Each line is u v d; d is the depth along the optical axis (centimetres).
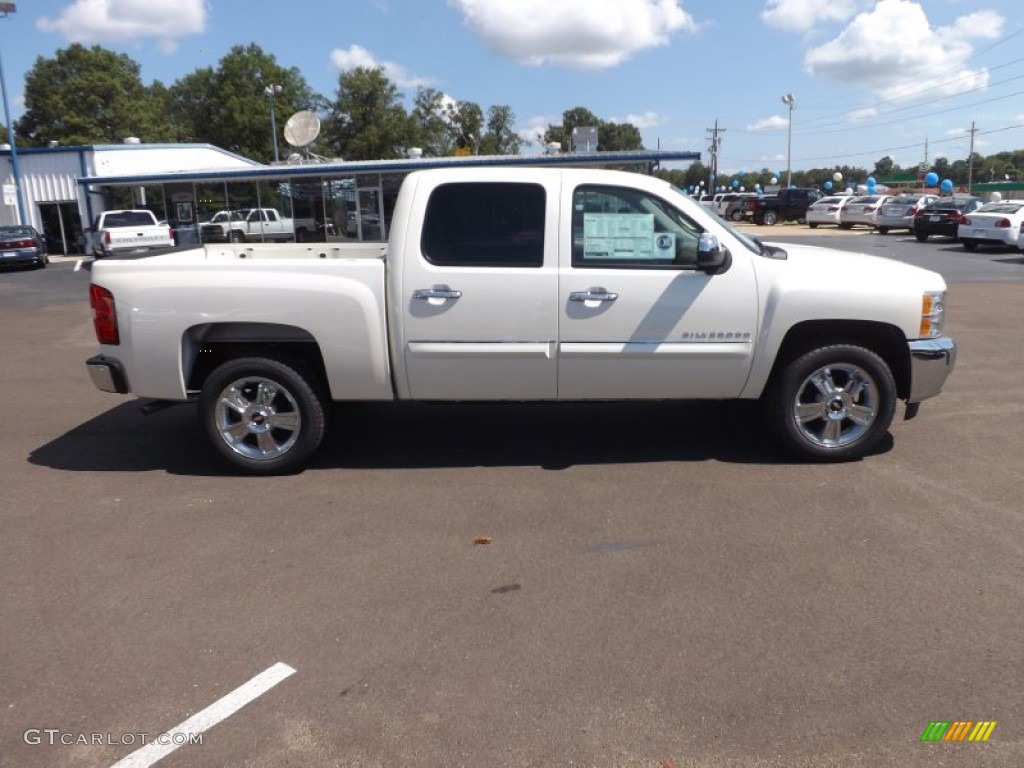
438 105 7469
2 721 290
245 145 6216
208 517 472
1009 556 407
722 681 307
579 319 510
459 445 601
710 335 517
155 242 2600
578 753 270
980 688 301
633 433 625
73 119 6444
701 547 422
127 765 268
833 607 360
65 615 362
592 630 344
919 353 524
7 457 589
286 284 511
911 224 3209
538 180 507
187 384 532
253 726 286
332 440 618
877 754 268
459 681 310
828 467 539
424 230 508
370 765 266
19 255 2594
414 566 405
